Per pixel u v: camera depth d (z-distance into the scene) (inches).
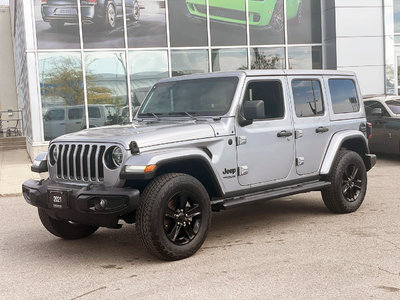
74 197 201.2
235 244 230.5
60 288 182.7
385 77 673.0
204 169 220.1
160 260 209.9
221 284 178.4
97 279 190.7
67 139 220.4
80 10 585.0
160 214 198.4
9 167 561.9
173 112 246.2
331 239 231.5
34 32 569.9
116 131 219.8
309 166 263.1
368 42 664.4
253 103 219.0
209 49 632.4
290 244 226.2
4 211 332.2
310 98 267.7
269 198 239.6
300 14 663.1
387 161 502.3
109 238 253.6
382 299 160.1
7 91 1084.5
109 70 599.5
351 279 178.9
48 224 240.2
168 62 619.8
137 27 606.5
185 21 623.2
